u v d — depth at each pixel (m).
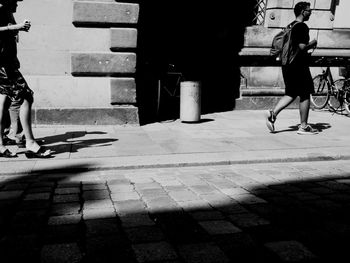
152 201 3.11
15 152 4.59
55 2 6.08
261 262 2.14
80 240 2.38
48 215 2.78
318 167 4.34
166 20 8.74
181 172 4.04
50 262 2.10
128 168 4.12
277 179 3.82
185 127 6.53
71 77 6.28
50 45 6.18
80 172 3.98
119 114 6.49
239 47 8.80
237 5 8.88
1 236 2.43
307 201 3.18
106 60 6.29
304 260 2.17
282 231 2.57
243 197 3.25
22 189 3.39
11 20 4.13
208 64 8.96
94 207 2.95
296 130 6.37
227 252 2.25
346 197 3.29
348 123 7.23
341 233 2.55
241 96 8.89
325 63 9.26
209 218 2.76
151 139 5.46
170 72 8.36
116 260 2.13
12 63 4.06
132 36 6.27
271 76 9.03
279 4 8.67
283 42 5.67
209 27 8.91
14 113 4.71
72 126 6.36
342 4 9.01
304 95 5.84
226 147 5.01
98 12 6.11
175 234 2.48
